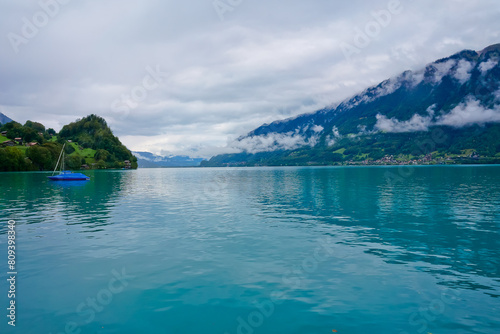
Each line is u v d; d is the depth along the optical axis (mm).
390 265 14477
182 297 11297
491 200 37375
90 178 103625
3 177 100875
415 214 28203
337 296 11273
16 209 32531
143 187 64625
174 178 109500
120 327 9375
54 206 34844
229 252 16672
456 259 15281
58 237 20031
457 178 82188
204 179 101188
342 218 26547
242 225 23781
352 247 17516
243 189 57500
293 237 19891
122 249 17266
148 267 14375
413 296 11219
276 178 98562
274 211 30609
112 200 40875
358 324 9391
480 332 8914
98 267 14391
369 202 36594
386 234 20609
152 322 9633
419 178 84312
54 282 12672
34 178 95438
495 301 10766
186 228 22766
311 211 30375
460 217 26516
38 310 10391
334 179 85750
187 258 15641
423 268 14047
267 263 14875
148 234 20875
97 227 23219
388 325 9320
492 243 18141
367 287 12023
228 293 11594
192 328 9289
